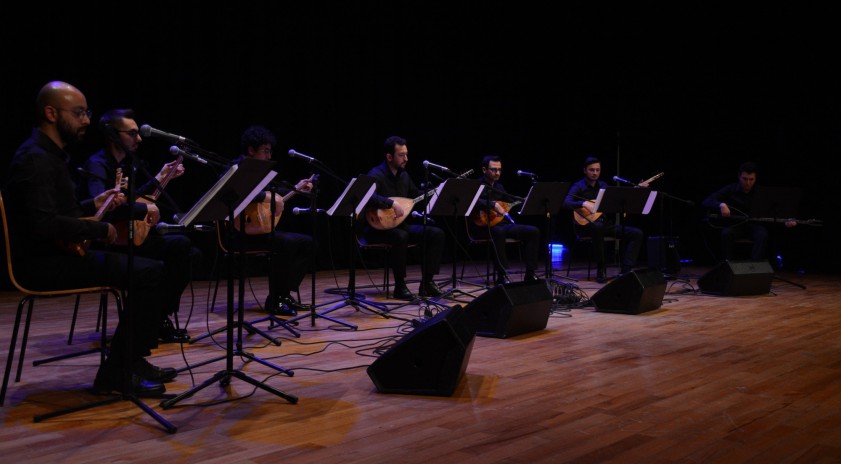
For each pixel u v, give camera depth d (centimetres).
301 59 718
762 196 594
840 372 293
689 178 866
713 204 650
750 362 312
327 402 249
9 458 192
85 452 197
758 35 795
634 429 218
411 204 525
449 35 836
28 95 536
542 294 392
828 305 500
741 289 548
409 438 209
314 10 725
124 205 316
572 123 902
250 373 292
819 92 771
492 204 582
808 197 785
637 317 444
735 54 811
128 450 199
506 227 612
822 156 772
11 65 528
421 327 262
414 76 812
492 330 372
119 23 583
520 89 893
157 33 607
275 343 349
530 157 906
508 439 208
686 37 824
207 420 228
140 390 254
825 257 768
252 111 677
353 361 316
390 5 787
